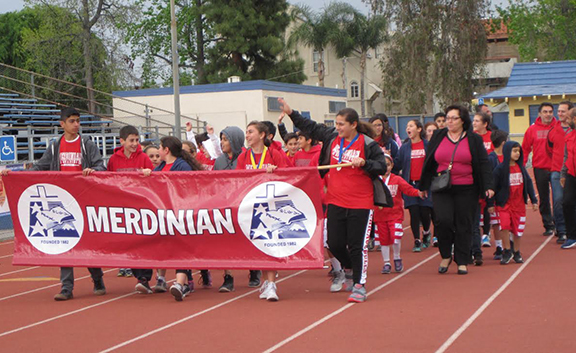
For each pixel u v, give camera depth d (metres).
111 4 42.28
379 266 10.45
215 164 9.19
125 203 8.61
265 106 33.72
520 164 10.00
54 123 27.33
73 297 9.01
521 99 34.59
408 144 11.74
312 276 9.97
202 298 8.53
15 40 56.31
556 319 6.60
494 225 10.45
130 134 9.37
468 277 9.12
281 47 49.91
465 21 47.69
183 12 54.25
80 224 8.79
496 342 5.91
